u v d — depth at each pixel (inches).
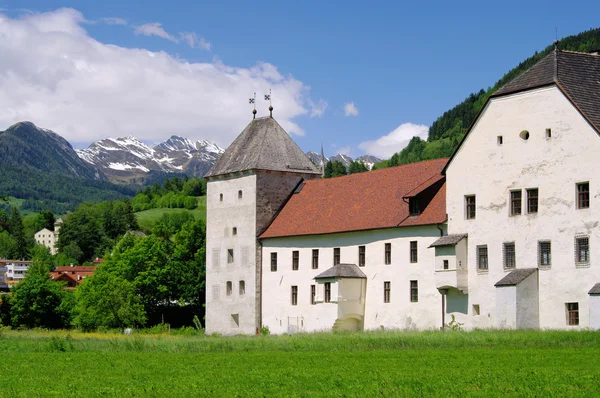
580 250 2778.1
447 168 3186.5
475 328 2883.9
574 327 2763.3
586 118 2773.1
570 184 2812.5
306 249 3742.6
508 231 2972.4
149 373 1892.2
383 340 2498.8
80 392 1584.6
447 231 3166.8
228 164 4192.9
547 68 2933.1
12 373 1929.1
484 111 3078.2
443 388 1542.8
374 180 3718.0
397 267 3356.3
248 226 4020.7
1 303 6067.9
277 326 3833.7
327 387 1592.0
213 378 1771.7
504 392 1485.0
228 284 4126.5
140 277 5290.4
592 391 1477.6
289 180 4101.9
